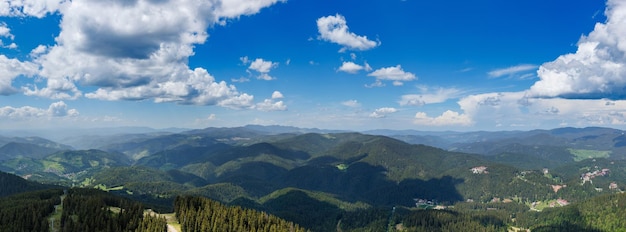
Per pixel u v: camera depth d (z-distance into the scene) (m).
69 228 199.62
